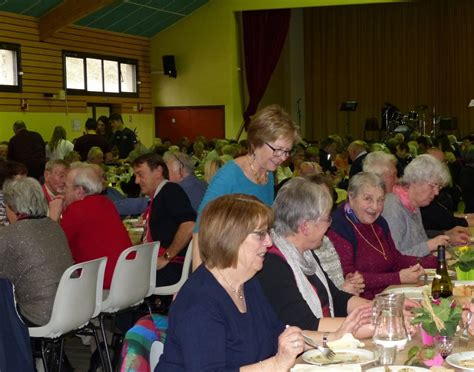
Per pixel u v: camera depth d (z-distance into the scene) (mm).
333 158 12141
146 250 4836
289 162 10375
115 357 4750
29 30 13430
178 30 17234
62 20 13539
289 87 21188
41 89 13727
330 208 3039
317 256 3520
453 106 20969
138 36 16844
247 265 2334
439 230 5770
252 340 2387
